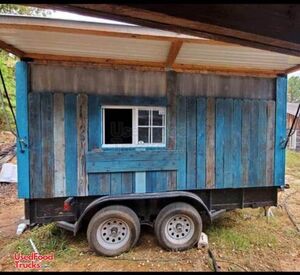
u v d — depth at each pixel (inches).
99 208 142.0
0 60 405.1
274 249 148.0
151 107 150.0
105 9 30.0
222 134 157.9
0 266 129.5
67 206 134.8
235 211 202.4
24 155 135.4
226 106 157.8
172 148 151.8
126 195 142.6
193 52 130.4
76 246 148.4
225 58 138.8
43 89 136.5
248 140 161.9
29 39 114.1
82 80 140.2
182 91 151.8
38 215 140.6
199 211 158.2
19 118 134.3
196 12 30.5
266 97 164.2
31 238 157.6
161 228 142.9
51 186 139.0
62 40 115.3
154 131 151.9
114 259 135.7
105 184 145.2
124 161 146.1
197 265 130.8
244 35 33.1
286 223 185.0
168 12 29.8
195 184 155.3
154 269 127.1
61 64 137.6
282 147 166.9
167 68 148.9
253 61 143.7
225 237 159.5
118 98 143.9
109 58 139.4
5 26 96.1
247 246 150.4
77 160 141.4
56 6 30.5
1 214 203.8
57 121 138.3
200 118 154.6
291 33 33.6
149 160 148.9
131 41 116.4
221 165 158.6
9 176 278.7
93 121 142.3
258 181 164.2
